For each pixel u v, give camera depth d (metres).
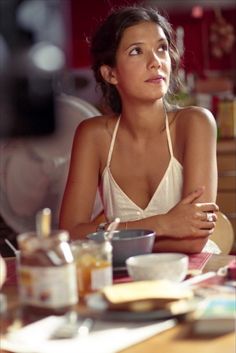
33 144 2.59
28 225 2.73
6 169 2.64
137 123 2.41
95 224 2.26
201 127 2.38
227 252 2.49
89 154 2.49
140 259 1.69
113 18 2.36
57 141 2.64
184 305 1.34
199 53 8.99
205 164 2.33
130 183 2.45
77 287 1.54
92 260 1.54
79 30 8.34
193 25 8.95
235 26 9.05
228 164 4.23
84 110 2.63
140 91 2.29
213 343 1.23
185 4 8.42
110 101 2.54
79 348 1.21
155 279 1.59
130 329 1.29
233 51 9.05
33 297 1.43
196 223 2.04
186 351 1.19
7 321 1.41
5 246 2.79
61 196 2.71
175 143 2.42
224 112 4.40
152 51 2.28
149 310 1.33
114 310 1.35
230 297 1.44
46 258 1.41
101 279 1.55
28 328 1.33
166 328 1.31
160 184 2.40
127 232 1.93
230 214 4.26
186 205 2.07
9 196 2.69
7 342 1.27
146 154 2.43
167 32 2.45
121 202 2.44
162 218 2.07
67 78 2.84
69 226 2.43
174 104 2.54
